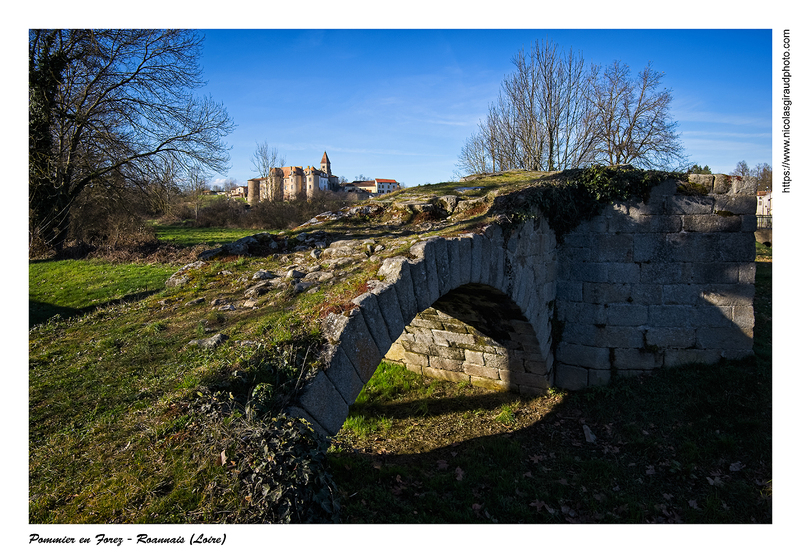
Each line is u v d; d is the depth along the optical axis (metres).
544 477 6.11
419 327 8.77
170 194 17.91
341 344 3.71
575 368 8.62
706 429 6.84
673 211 8.02
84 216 19.14
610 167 8.42
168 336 4.52
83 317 5.57
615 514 5.39
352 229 7.71
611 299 8.31
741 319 7.92
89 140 15.61
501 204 6.95
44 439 2.99
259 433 2.77
